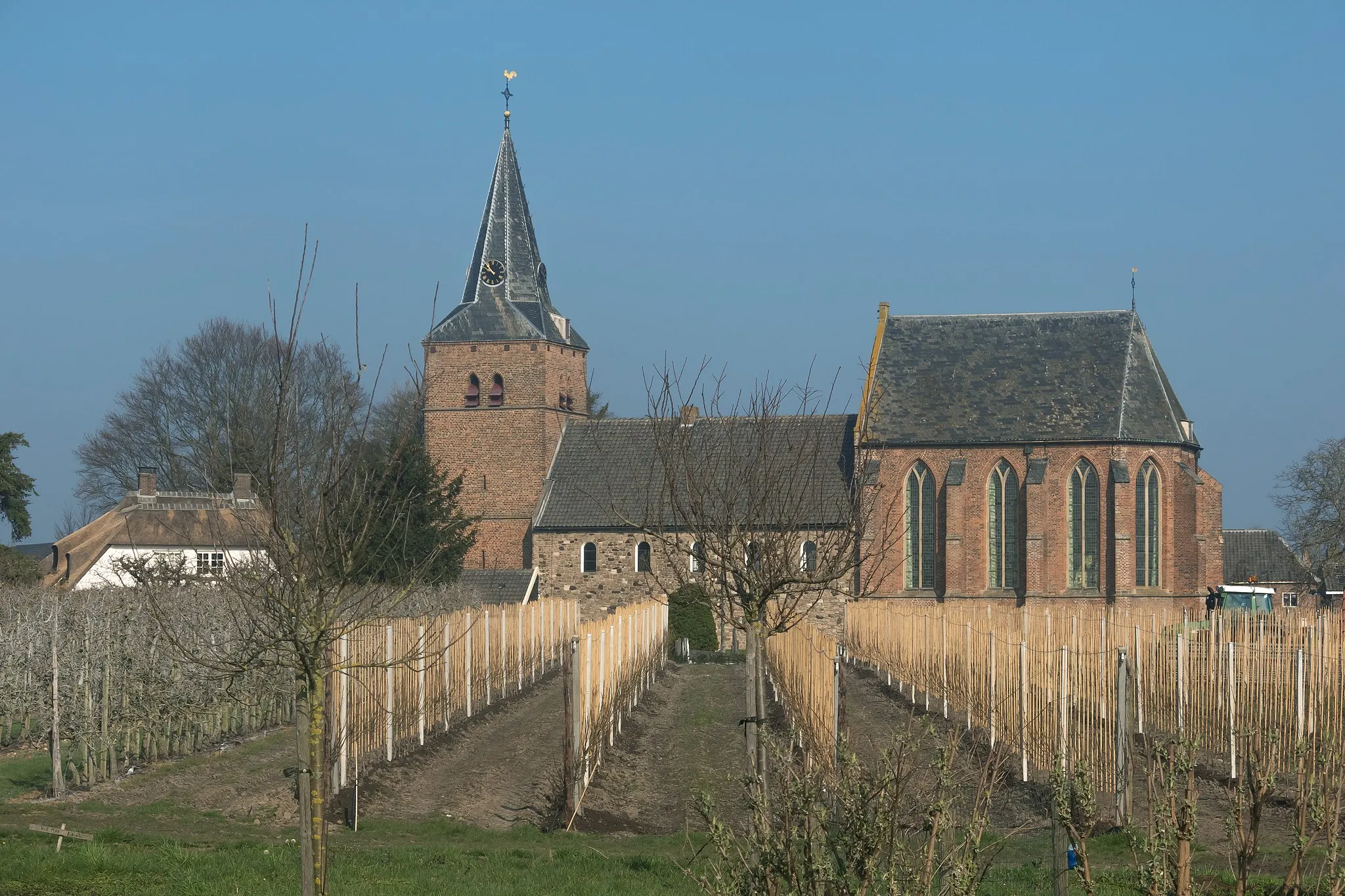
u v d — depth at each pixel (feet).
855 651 237.66
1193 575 294.66
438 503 214.07
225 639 120.37
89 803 95.45
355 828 88.38
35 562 246.68
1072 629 148.56
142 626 114.62
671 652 248.93
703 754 125.29
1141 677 116.88
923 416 305.12
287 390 64.80
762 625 83.20
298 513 56.24
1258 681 103.91
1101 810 87.61
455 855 77.41
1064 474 296.51
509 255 341.21
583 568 308.81
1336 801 52.01
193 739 123.03
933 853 48.47
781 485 96.37
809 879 46.42
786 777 49.32
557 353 337.72
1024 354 312.09
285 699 140.67
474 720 142.20
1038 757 101.24
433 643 127.03
